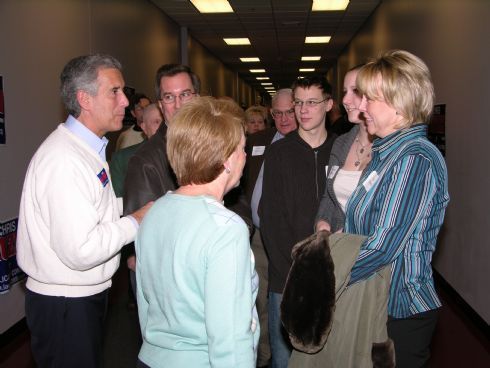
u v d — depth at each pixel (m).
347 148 2.18
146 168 2.12
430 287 1.61
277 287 2.36
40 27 4.28
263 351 3.00
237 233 1.21
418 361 1.63
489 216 3.66
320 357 1.64
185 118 1.30
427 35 5.33
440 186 1.56
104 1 5.85
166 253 1.27
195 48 11.54
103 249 1.72
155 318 1.33
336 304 1.61
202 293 1.22
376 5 8.38
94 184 1.81
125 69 6.67
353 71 2.14
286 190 2.36
